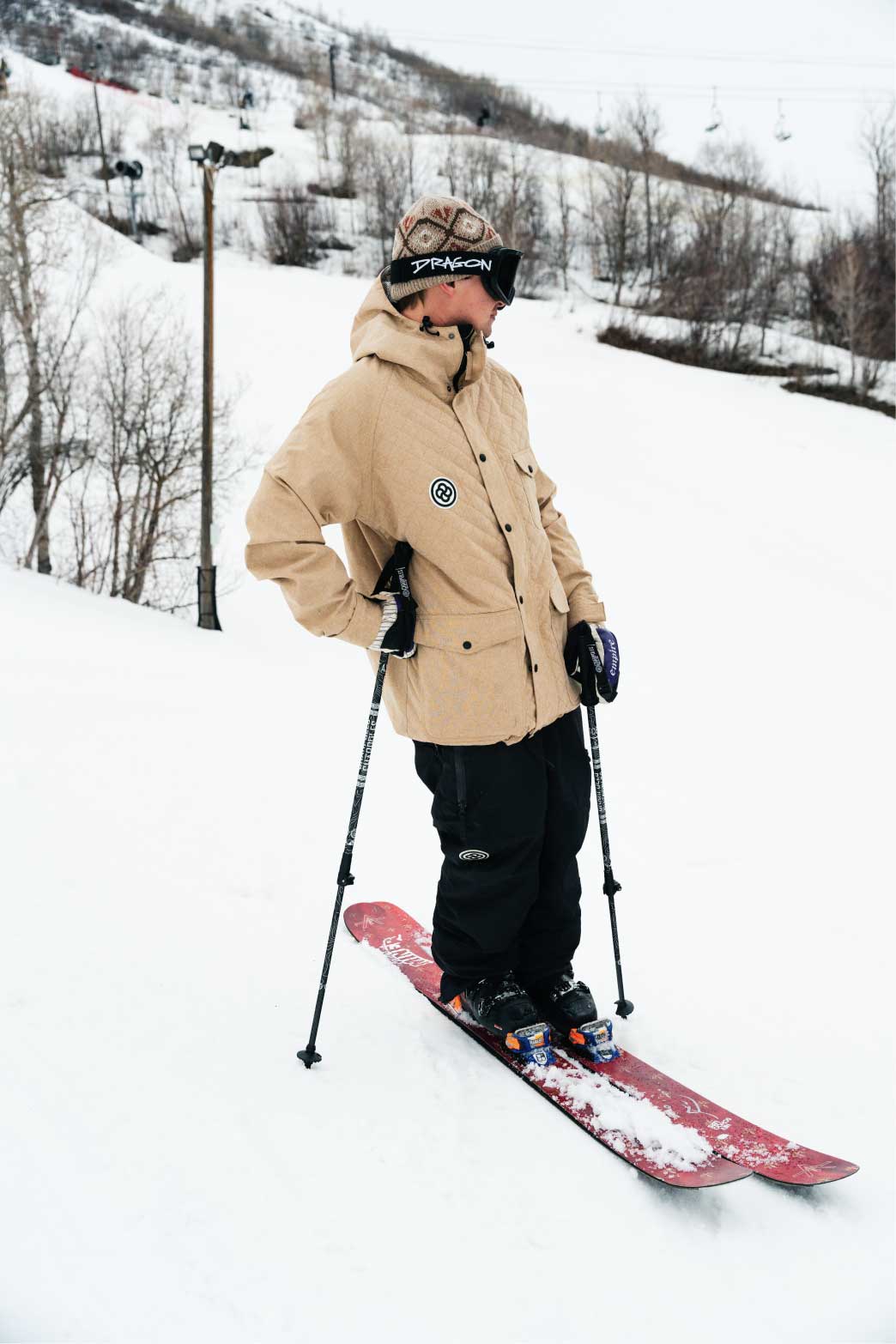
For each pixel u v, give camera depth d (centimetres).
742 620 1295
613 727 630
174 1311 142
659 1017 233
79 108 5109
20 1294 142
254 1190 167
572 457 2188
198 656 838
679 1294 150
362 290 3234
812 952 273
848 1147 186
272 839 330
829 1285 152
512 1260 156
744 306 3694
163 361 1567
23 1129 174
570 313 3728
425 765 212
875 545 1838
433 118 7444
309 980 239
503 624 195
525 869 203
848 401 3103
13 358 1587
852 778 521
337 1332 141
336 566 192
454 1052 211
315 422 189
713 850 372
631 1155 176
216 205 4653
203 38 8362
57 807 326
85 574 1523
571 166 5272
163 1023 213
